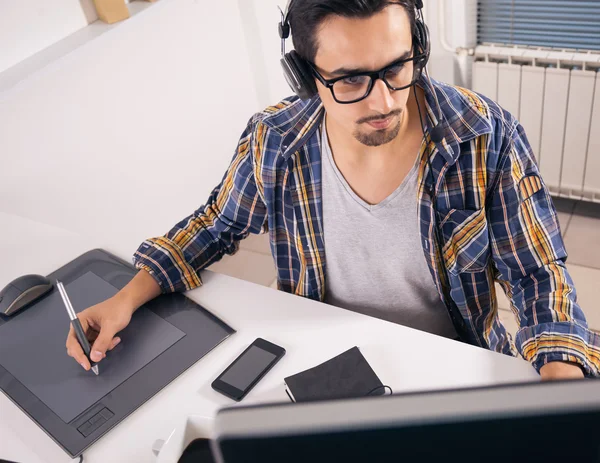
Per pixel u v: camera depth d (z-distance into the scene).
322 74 0.96
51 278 1.31
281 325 1.14
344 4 0.86
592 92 2.22
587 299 2.14
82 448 0.96
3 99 1.62
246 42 2.49
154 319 1.18
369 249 1.22
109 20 1.91
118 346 1.13
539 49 2.33
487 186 1.11
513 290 1.12
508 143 1.09
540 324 1.00
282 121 1.21
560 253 1.09
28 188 1.83
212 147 2.51
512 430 0.38
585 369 0.94
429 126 1.10
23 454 0.98
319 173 1.20
